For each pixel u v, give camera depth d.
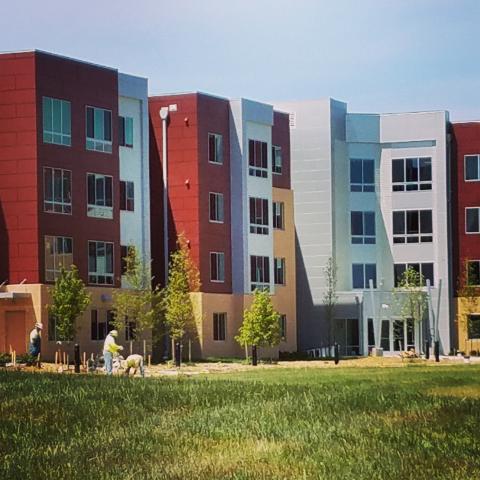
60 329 58.72
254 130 75.88
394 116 86.38
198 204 71.38
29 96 61.28
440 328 84.50
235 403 28.97
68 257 62.69
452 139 86.56
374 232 86.31
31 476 19.08
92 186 64.56
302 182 84.56
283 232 78.94
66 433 23.77
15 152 61.31
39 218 60.84
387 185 86.31
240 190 74.44
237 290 74.19
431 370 50.88
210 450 21.38
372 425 24.52
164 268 71.00
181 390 32.44
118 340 64.81
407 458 20.25
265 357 73.88
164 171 71.31
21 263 60.72
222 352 72.19
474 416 26.12
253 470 19.27
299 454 20.73
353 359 74.25
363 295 83.25
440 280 84.88
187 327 70.19
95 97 65.06
